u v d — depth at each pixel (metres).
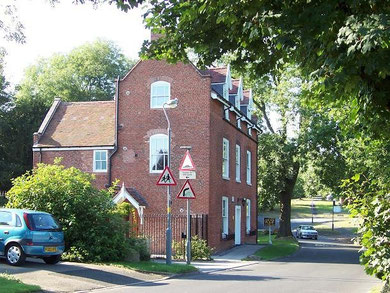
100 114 34.00
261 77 10.95
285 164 44.84
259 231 61.12
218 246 29.77
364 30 6.61
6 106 48.75
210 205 28.53
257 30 8.50
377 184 10.51
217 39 10.52
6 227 16.62
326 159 41.56
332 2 7.47
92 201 19.59
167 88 29.61
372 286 16.16
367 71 7.03
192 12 9.61
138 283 15.43
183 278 17.28
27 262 17.62
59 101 35.72
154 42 11.19
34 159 32.00
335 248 40.94
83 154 31.19
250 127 38.88
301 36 7.81
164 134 29.39
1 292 11.31
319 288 15.35
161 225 28.48
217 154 30.22
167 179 19.84
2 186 45.81
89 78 69.81
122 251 19.48
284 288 15.09
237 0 8.34
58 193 19.73
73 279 14.77
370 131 9.64
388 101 8.08
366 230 9.30
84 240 19.14
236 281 16.69
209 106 28.75
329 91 8.20
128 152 30.06
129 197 28.45
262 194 45.69
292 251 34.91
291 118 43.06
